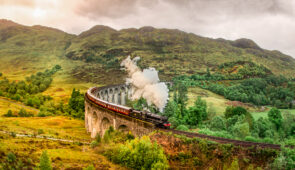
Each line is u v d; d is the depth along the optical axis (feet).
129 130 146.82
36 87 510.58
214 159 93.71
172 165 94.48
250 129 177.88
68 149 128.98
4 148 102.22
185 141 103.65
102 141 136.77
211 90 473.67
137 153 98.89
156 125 124.57
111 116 162.09
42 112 298.15
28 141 130.11
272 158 88.33
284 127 204.23
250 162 89.25
